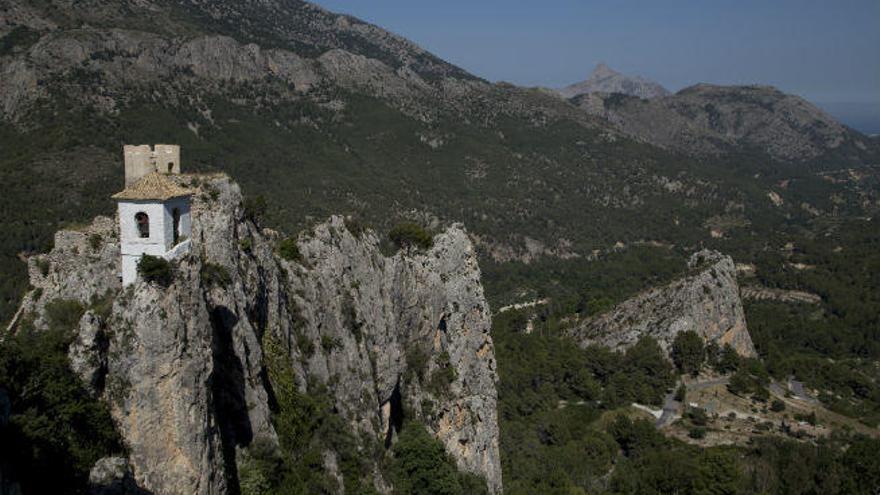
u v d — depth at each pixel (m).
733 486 101.38
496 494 94.19
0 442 42.97
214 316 57.62
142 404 48.91
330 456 69.06
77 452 46.44
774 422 137.88
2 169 197.62
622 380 148.75
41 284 59.75
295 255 79.88
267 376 65.00
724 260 180.75
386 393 84.81
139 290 49.38
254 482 55.88
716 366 162.88
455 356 96.50
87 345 48.50
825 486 104.56
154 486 48.81
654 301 174.12
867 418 149.38
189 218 54.62
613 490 110.12
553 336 184.62
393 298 91.12
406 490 79.62
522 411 141.75
